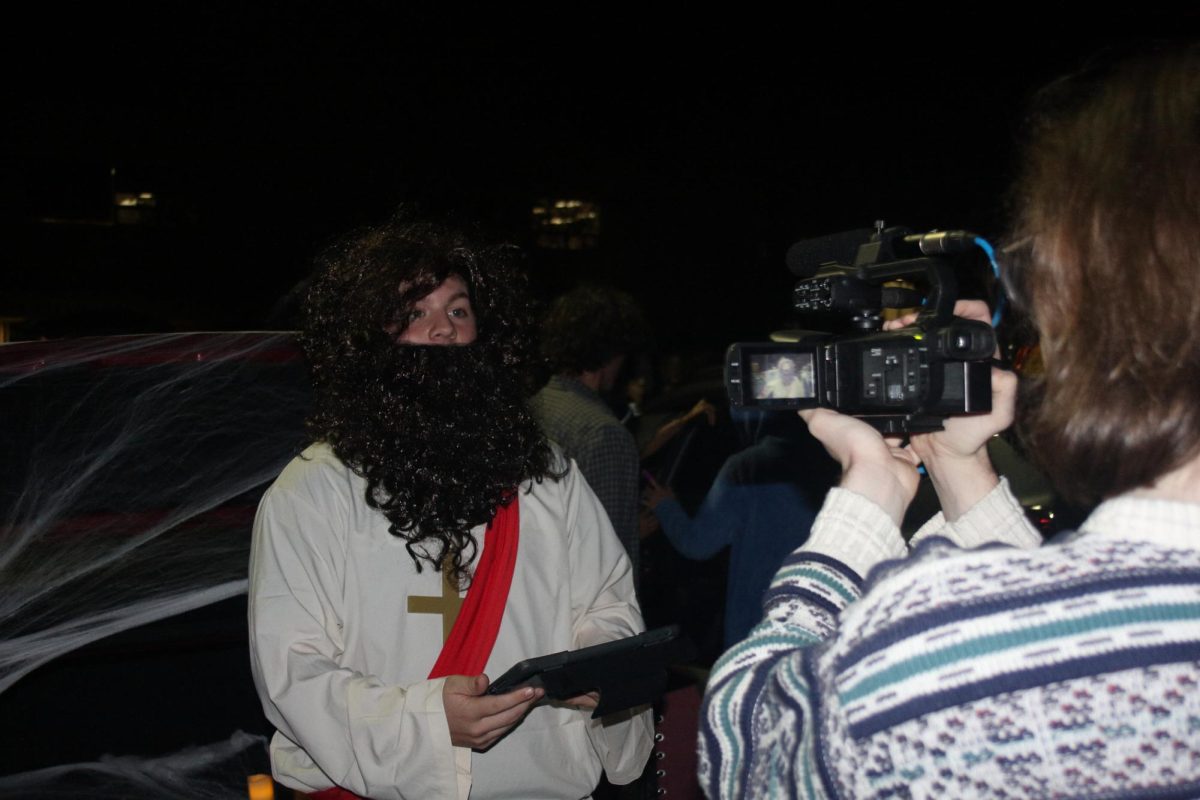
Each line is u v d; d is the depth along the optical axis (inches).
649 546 190.7
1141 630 29.6
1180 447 30.3
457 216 90.9
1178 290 30.2
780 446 139.3
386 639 77.1
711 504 141.9
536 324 91.0
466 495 79.0
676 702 112.3
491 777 76.2
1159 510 31.3
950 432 45.1
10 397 93.0
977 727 29.7
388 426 79.0
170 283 748.0
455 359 81.8
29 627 91.9
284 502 77.9
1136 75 33.1
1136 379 30.7
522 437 83.5
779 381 45.3
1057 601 30.4
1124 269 31.0
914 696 30.5
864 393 44.6
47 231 728.3
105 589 94.3
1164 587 30.1
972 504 45.5
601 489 126.6
